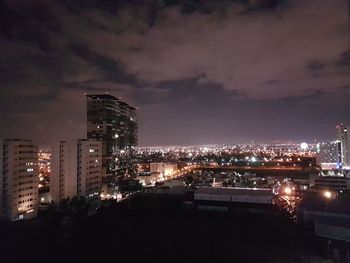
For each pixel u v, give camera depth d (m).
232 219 77.44
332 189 113.12
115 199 114.31
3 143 83.44
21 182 86.81
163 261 52.22
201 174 190.50
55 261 51.72
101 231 68.88
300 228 67.88
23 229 68.56
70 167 102.44
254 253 55.16
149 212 85.88
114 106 172.50
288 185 129.25
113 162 162.88
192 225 72.81
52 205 93.50
